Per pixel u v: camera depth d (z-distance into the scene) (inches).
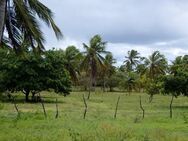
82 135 540.4
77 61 2743.6
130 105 1615.4
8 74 1566.2
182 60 2795.3
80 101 1846.7
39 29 639.1
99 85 3799.2
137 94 3034.0
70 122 785.6
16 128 670.5
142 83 3125.0
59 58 1617.9
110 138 528.1
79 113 1085.8
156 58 3299.7
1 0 565.3
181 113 1161.4
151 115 1074.7
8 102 1535.4
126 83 3196.4
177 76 1526.8
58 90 1648.6
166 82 1547.7
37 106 1368.1
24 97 1919.3
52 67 1587.1
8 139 518.3
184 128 733.3
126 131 598.2
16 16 630.5
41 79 1573.6
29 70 1542.8
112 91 3553.2
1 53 1578.5
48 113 997.8
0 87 1605.6
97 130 608.1
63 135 565.3
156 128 692.7
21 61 1547.7
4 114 976.9
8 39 684.7
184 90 1535.4
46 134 583.2
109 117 960.9
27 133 591.5
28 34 648.4
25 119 825.5
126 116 1016.9
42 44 657.0
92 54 2625.5
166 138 554.9
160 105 1658.5
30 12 622.5
